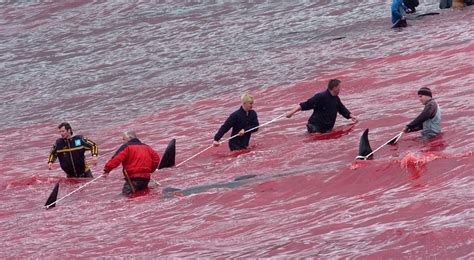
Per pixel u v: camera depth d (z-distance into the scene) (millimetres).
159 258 39938
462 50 88062
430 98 57344
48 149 83312
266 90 91250
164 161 63531
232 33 126000
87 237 46188
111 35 137750
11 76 124125
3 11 161250
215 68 107000
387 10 122500
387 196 44375
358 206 43562
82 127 91250
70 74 119875
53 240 46625
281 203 47406
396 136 57500
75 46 135375
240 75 100875
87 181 62500
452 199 41062
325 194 47531
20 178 66812
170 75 108438
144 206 51281
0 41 145000
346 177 49125
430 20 108625
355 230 39375
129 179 55312
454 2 113500
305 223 42375
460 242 35031
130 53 125625
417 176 46719
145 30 136875
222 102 90312
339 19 122375
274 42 115875
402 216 40219
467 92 71000
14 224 51844
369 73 87375
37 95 111938
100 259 41250
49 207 55594
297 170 53938
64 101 106062
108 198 55750
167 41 128500
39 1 163125
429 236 36156
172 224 46656
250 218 45281
